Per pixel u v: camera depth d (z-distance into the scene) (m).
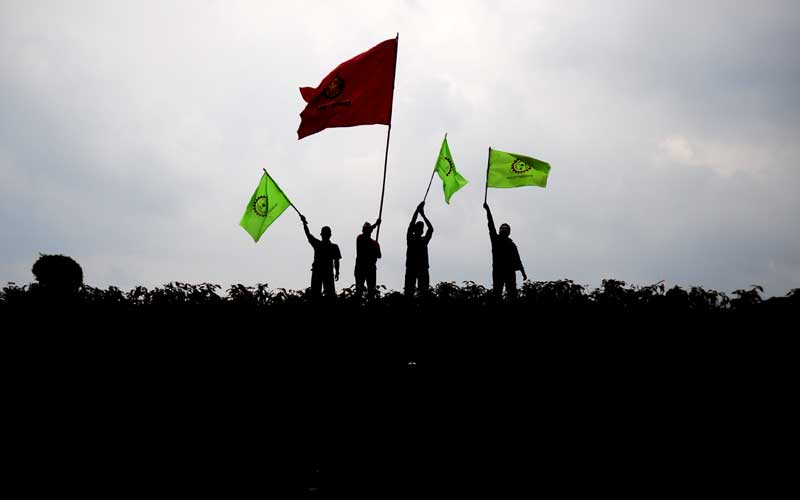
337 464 14.97
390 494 14.52
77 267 12.81
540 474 14.16
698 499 13.39
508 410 14.67
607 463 13.94
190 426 15.18
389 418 15.20
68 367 15.03
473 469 14.48
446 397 15.09
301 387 15.52
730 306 14.43
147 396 15.21
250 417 15.29
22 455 14.70
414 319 15.99
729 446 13.52
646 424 13.95
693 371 13.91
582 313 14.92
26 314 14.88
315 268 19.95
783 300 14.12
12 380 14.87
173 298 16.08
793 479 13.12
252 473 14.95
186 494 14.80
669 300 14.70
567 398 14.41
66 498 14.57
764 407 13.50
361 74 21.56
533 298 15.60
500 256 20.08
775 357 13.59
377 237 20.69
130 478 14.84
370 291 16.61
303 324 15.95
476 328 15.41
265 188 21.19
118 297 15.95
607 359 14.37
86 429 14.95
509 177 21.47
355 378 15.59
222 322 15.73
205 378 15.39
